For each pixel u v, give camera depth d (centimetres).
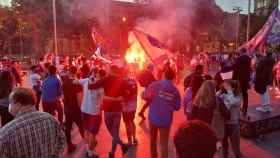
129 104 539
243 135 618
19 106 234
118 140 477
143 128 676
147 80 630
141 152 523
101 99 486
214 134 136
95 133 494
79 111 524
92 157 495
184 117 770
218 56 2514
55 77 597
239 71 713
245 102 723
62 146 253
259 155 517
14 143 221
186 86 572
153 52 745
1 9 3491
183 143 132
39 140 230
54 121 245
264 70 780
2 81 527
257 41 1207
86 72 620
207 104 429
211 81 440
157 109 443
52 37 3488
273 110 815
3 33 3556
